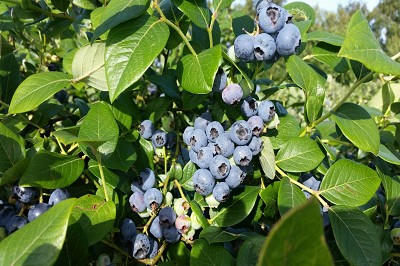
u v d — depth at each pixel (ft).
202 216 0.67
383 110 1.04
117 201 0.69
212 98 0.82
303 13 0.90
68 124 0.91
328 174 0.70
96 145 0.58
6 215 0.62
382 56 0.53
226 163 0.65
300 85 0.72
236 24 0.89
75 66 0.71
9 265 0.40
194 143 0.69
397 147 1.04
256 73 0.79
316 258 0.22
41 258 0.40
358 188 0.68
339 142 0.86
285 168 0.72
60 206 0.42
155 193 0.68
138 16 0.63
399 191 0.76
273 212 0.72
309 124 0.77
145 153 0.77
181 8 0.73
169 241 0.69
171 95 0.80
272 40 0.65
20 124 0.82
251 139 0.68
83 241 0.55
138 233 0.68
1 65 0.83
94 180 0.73
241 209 0.70
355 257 0.61
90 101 1.43
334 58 0.85
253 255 0.58
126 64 0.59
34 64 1.32
